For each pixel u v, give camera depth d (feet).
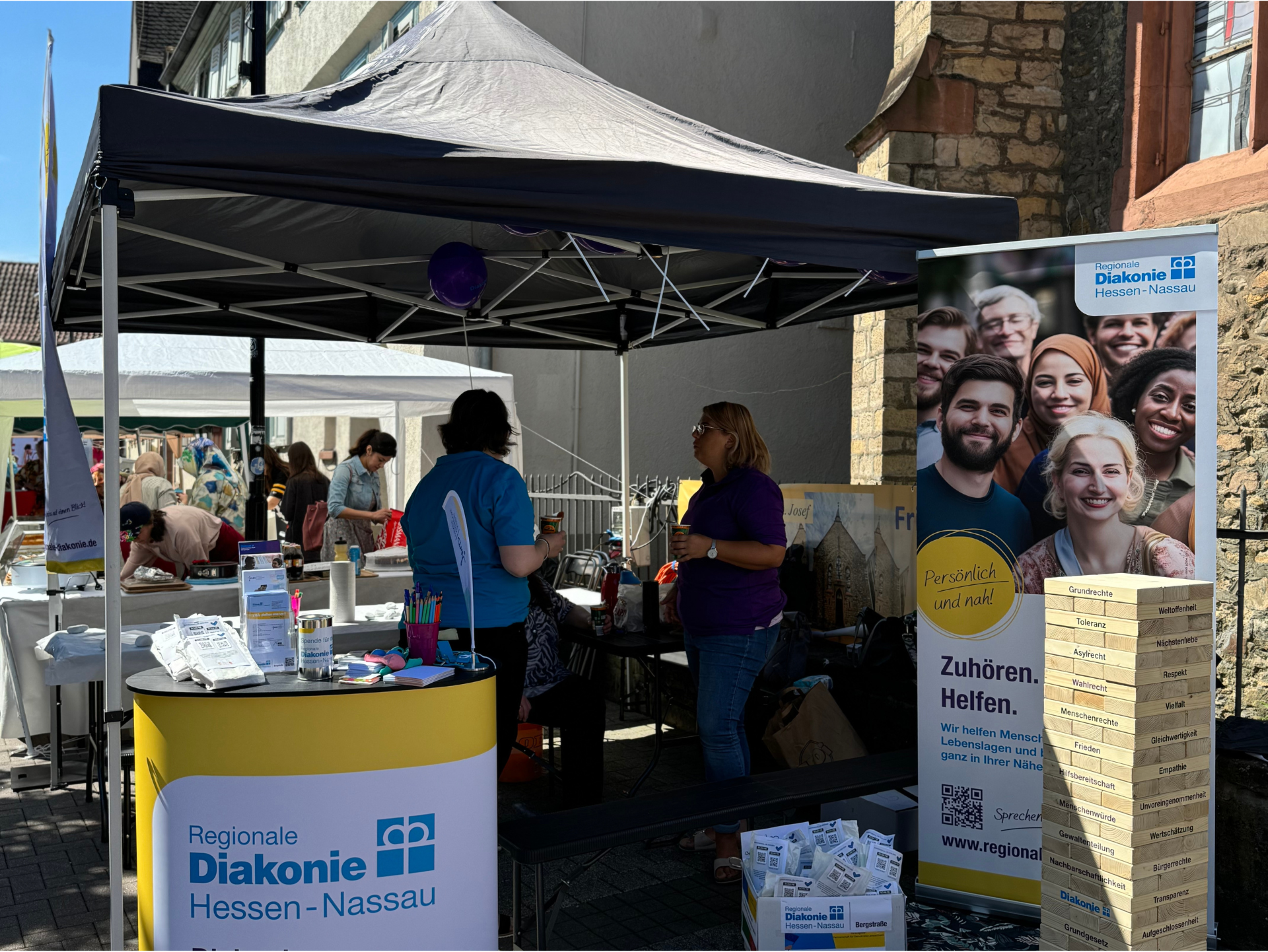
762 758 17.94
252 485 21.80
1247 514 19.67
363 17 37.55
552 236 16.37
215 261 17.12
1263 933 11.14
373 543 24.71
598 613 16.93
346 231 16.15
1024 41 25.79
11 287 123.34
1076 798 9.48
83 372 23.65
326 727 8.57
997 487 11.34
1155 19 23.07
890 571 19.10
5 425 28.53
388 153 9.62
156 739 8.70
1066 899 9.57
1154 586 9.18
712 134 15.20
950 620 11.48
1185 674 9.28
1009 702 11.16
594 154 10.91
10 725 19.35
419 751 8.84
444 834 8.97
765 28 36.70
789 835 10.48
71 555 11.21
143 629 16.26
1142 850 9.07
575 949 11.68
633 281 19.99
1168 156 23.11
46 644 15.38
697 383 36.73
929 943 10.53
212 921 8.50
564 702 16.31
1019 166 25.79
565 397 34.60
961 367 11.51
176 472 50.60
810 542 20.98
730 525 13.17
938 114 25.26
